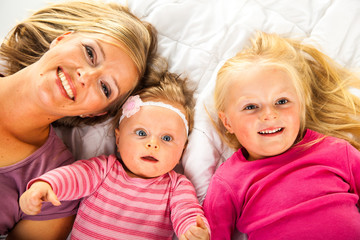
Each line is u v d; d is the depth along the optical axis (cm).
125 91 115
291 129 103
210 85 127
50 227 112
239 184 107
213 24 133
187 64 131
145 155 109
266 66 106
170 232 109
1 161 106
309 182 98
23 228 111
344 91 119
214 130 124
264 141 104
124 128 114
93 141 127
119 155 129
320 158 102
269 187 102
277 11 130
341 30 123
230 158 115
